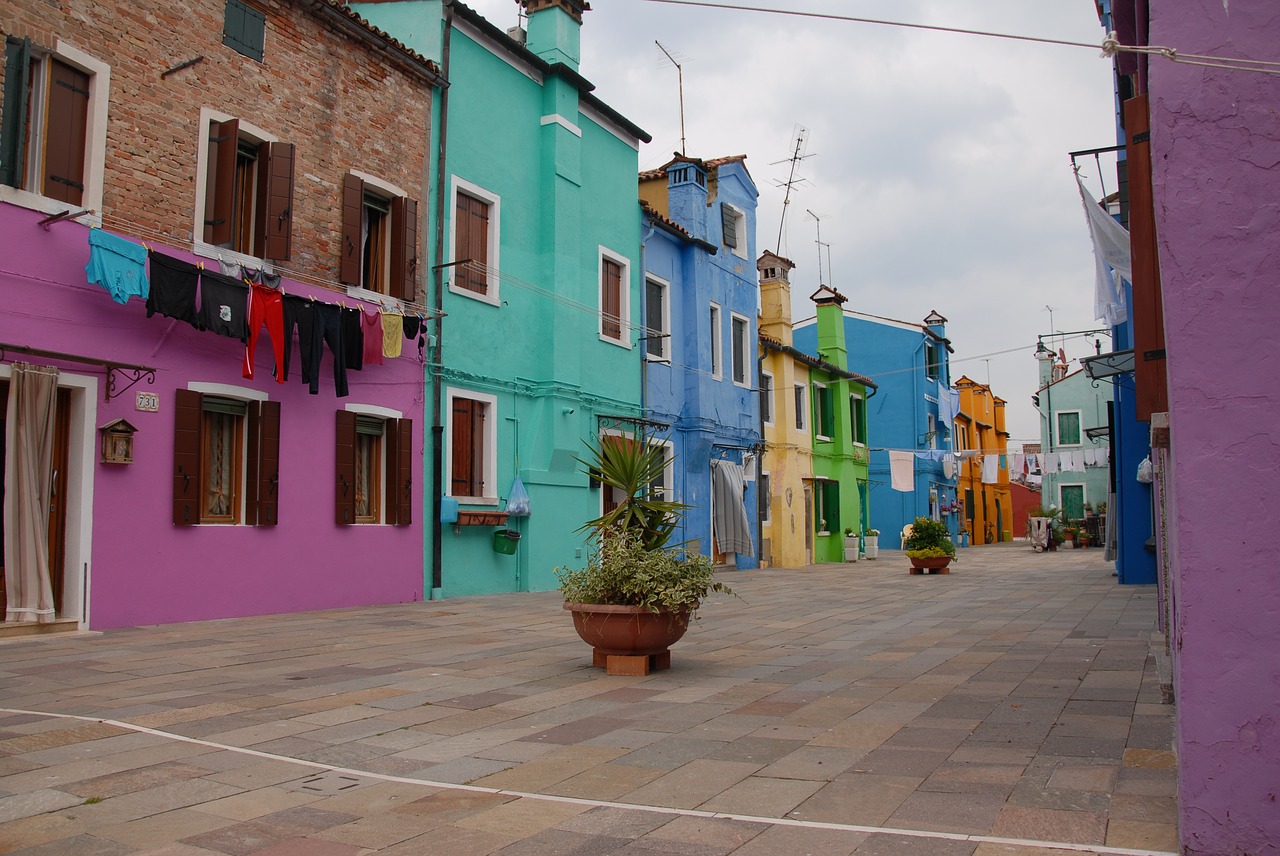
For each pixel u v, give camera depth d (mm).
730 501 23375
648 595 8016
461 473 15461
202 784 4812
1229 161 3756
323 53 13211
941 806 4344
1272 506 3543
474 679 7762
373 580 13570
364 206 14164
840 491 31109
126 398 10453
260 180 12195
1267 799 3438
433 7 15438
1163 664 7387
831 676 7914
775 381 27547
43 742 5512
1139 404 6082
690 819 4254
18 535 9414
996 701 6695
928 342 39562
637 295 20359
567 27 18016
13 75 9508
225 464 11789
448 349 15148
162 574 10742
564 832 4109
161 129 10953
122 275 10047
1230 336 3672
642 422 19453
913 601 15070
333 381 13023
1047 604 13953
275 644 9523
